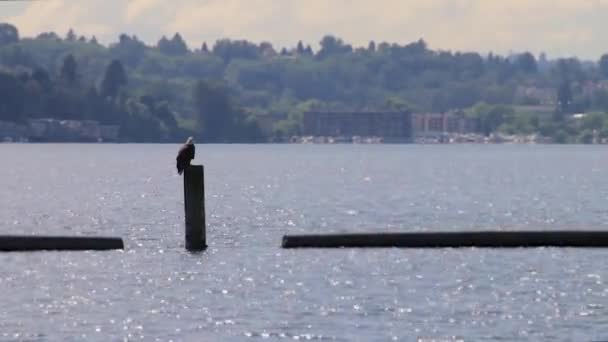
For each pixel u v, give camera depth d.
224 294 199.75
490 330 174.12
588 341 168.38
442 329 174.75
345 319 181.00
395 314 184.12
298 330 174.38
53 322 179.62
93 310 187.62
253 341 168.62
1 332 173.25
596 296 197.62
